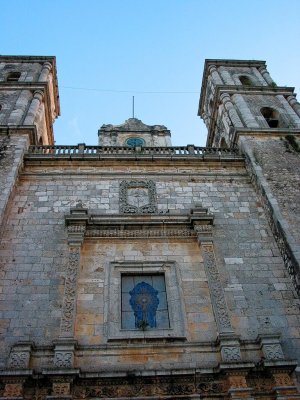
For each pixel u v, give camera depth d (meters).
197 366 13.05
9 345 13.34
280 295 15.46
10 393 11.67
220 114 28.30
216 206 19.30
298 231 17.02
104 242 16.95
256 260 16.72
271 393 12.49
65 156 20.94
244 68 33.22
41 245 16.69
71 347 12.95
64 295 14.66
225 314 14.45
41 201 18.89
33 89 27.00
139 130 30.31
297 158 21.59
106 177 20.47
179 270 16.06
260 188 19.64
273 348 13.38
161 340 13.68
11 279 15.31
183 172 21.09
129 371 12.38
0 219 16.58
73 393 12.05
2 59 31.34
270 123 26.91
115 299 14.94
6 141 21.25
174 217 17.98
